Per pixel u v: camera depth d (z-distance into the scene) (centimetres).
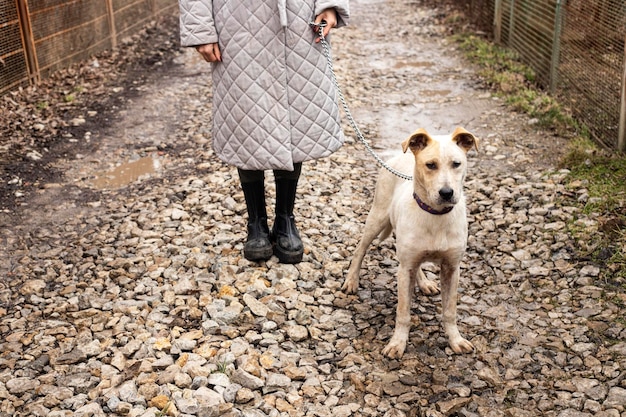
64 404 306
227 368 323
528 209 466
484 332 352
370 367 328
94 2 842
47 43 751
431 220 316
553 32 671
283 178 400
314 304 378
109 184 536
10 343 349
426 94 720
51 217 486
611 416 289
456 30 980
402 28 1016
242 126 379
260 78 371
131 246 441
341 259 421
